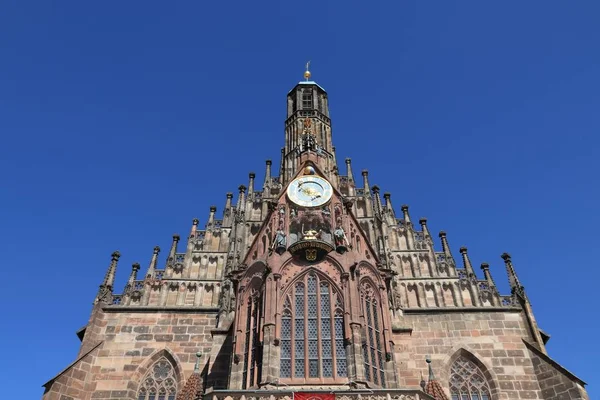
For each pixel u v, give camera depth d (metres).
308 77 69.62
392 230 54.88
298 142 60.06
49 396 41.09
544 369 43.50
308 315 37.50
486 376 44.19
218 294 50.59
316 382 34.28
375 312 39.81
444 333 46.38
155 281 51.38
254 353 37.00
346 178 57.28
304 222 43.19
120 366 45.31
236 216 53.72
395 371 37.41
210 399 31.58
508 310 47.75
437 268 51.41
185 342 46.91
